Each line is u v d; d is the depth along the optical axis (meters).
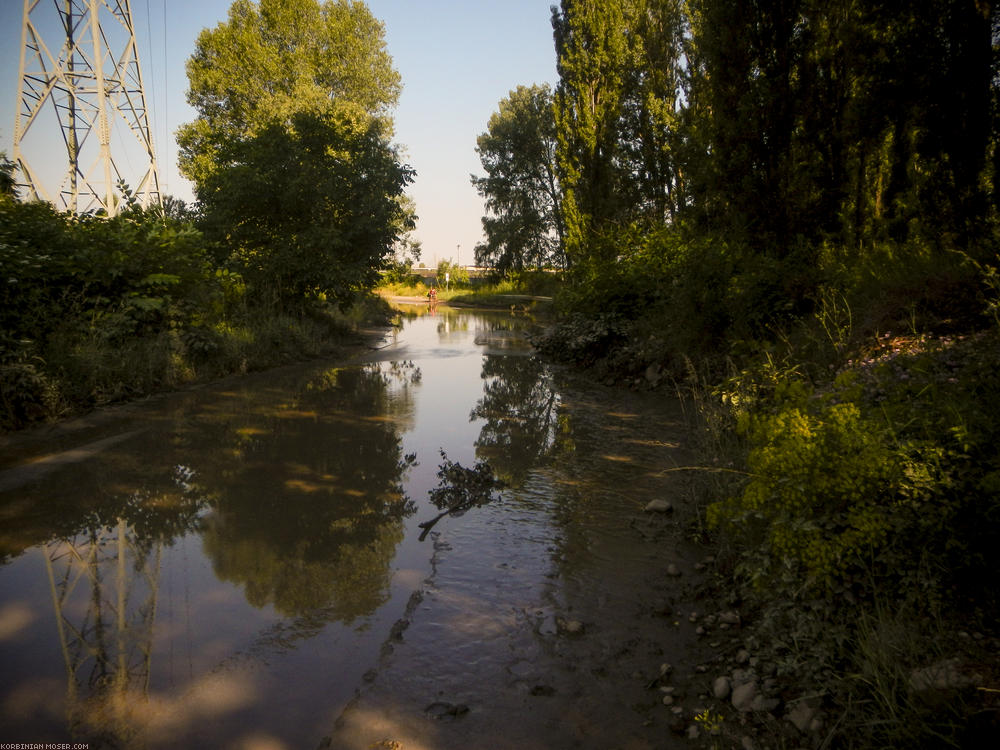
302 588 3.58
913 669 2.40
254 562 3.90
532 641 3.05
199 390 9.51
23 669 2.77
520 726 2.46
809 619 2.83
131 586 3.57
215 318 12.34
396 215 18.19
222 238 15.40
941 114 6.90
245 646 2.99
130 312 9.73
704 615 3.29
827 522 3.08
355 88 34.31
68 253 9.27
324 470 5.79
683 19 20.81
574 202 24.84
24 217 9.33
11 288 7.99
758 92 9.81
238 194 14.80
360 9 34.75
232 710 2.53
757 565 3.26
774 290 8.87
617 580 3.69
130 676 2.73
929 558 2.81
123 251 10.05
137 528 4.39
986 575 2.75
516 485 5.41
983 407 3.39
